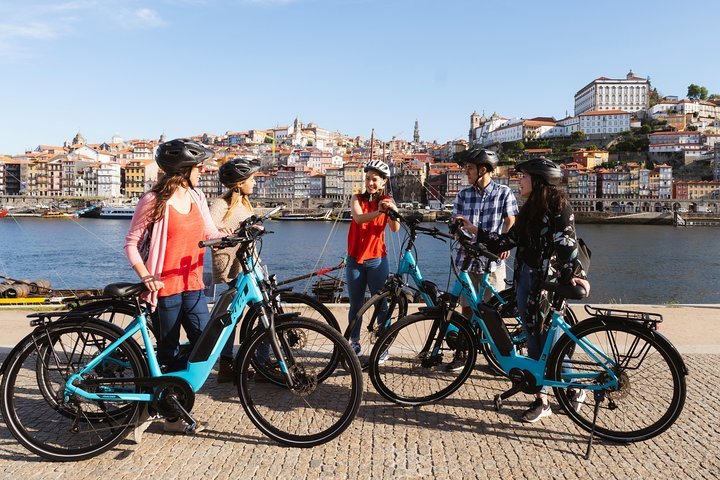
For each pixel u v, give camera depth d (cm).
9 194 16950
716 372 561
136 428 398
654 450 399
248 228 417
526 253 459
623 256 6291
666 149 16438
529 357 456
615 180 14988
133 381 397
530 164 453
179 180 426
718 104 19850
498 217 588
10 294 1304
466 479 357
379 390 475
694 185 14562
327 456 387
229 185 550
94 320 402
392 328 477
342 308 900
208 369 407
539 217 448
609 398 415
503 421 450
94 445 387
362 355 591
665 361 409
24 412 447
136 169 16750
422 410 470
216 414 457
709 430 429
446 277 4097
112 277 4266
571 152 17425
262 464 375
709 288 4019
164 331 427
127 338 402
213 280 539
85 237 8244
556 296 443
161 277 421
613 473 366
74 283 3934
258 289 420
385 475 361
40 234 8869
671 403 406
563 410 439
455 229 483
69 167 16788
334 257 5788
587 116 17950
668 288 4034
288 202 16088
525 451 398
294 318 417
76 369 409
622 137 17375
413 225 521
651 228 12231
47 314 399
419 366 497
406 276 534
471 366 488
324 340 453
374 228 583
